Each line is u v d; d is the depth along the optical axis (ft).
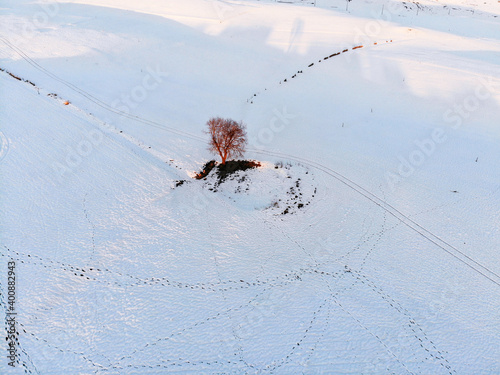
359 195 111.14
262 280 88.33
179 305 82.69
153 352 74.02
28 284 84.53
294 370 71.05
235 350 74.49
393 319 78.89
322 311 81.15
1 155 116.78
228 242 98.07
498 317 77.92
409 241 96.02
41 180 111.24
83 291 84.74
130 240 97.55
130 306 82.17
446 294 82.99
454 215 102.53
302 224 102.78
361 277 87.97
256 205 108.88
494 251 91.91
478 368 69.92
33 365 71.00
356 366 71.31
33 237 94.99
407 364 71.26
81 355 73.15
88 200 107.65
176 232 100.63
